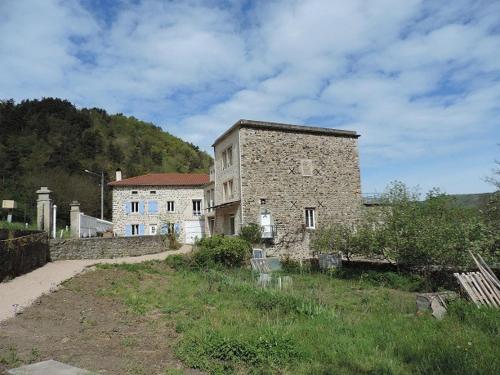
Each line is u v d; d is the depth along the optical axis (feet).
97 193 180.24
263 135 87.51
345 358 20.10
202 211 122.21
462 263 48.78
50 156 204.33
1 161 186.39
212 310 33.14
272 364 19.02
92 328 27.48
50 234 69.41
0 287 40.52
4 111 254.68
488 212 54.54
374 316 31.14
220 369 18.61
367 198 93.45
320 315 30.12
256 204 84.64
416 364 19.13
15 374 17.67
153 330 26.99
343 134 94.94
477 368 18.04
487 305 31.50
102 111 335.26
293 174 88.79
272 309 32.71
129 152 278.67
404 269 60.49
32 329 26.58
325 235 76.84
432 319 28.68
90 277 49.19
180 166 296.92
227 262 69.77
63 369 18.34
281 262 76.59
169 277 54.90
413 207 59.82
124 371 18.63
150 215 119.75
